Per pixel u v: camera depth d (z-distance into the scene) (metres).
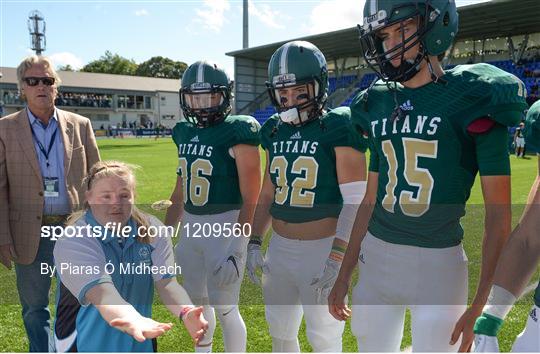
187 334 2.69
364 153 1.94
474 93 1.47
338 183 1.98
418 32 1.51
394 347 1.76
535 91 18.62
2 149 2.47
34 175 2.48
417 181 1.55
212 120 2.31
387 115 1.62
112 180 1.66
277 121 2.13
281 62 1.93
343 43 21.83
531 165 10.18
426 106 1.54
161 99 46.16
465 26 18.47
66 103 41.12
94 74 44.59
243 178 2.26
